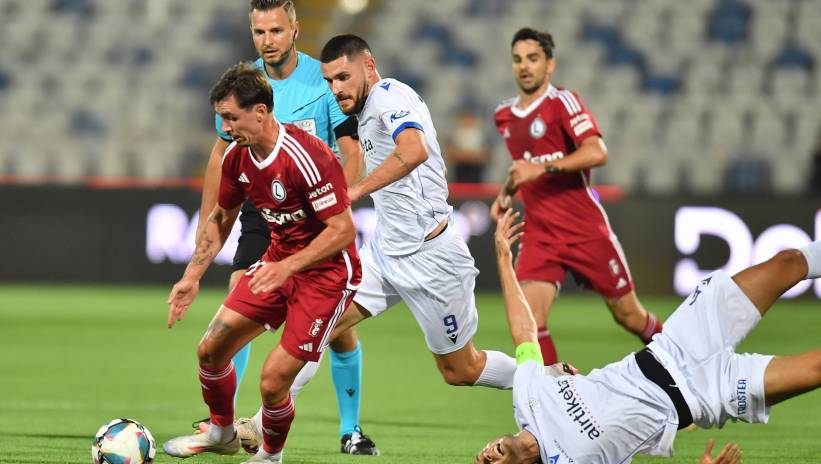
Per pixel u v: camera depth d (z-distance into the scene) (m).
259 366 35.31
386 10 74.88
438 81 69.75
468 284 20.14
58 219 58.25
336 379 20.70
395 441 22.14
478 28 72.88
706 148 64.50
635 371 15.81
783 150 63.97
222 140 20.34
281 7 20.20
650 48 70.81
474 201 56.06
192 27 73.44
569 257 25.89
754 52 70.25
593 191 26.17
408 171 18.41
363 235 53.22
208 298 56.00
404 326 49.03
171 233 57.62
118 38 73.25
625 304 26.33
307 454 20.31
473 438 22.73
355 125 20.50
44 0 74.94
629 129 66.00
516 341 16.61
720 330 15.98
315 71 20.66
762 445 21.83
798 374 15.53
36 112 69.94
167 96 70.38
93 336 42.34
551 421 15.49
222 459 19.41
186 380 31.88
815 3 71.62
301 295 17.28
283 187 16.67
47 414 25.19
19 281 58.72
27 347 39.06
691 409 15.62
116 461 16.55
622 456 15.59
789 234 54.06
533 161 26.58
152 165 65.81
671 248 55.00
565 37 71.69
